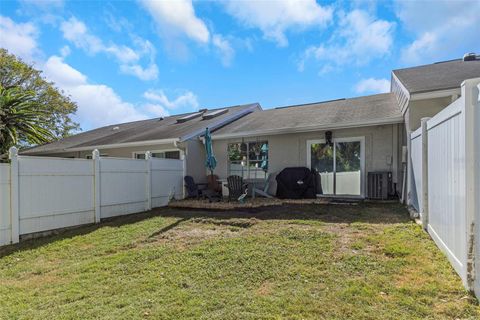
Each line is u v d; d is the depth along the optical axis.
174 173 10.82
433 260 3.79
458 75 7.93
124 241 5.67
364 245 4.53
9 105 10.88
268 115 13.76
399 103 9.77
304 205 8.63
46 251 5.37
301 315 2.69
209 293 3.26
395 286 3.15
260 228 5.95
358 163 9.95
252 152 11.93
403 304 2.79
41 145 18.23
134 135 14.04
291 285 3.35
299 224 6.10
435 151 4.40
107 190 8.03
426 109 7.42
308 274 3.61
